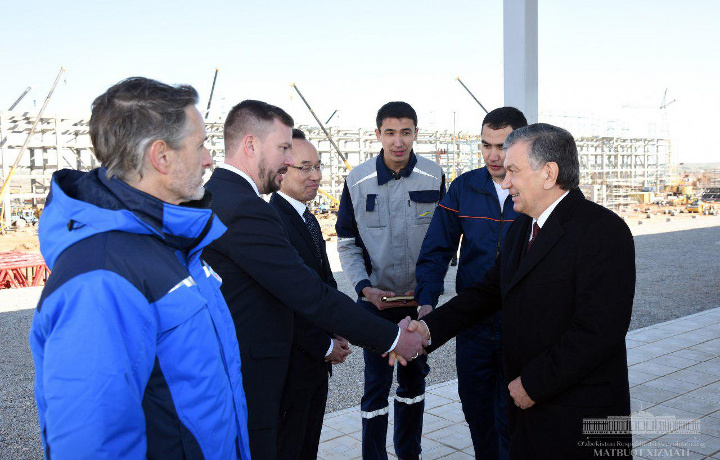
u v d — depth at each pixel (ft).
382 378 9.39
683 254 43.98
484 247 8.63
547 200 5.97
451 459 10.27
